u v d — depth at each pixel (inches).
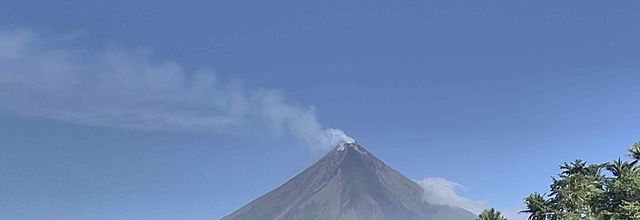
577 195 2456.9
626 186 2343.8
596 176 2539.4
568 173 2559.1
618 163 2512.3
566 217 2416.3
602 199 2438.5
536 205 2527.1
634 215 2260.1
